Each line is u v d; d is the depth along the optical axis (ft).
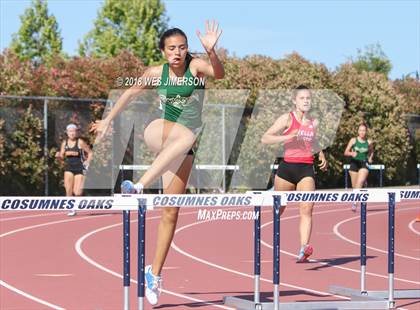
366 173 63.00
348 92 103.40
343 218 63.93
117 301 27.63
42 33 184.14
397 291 28.27
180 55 23.77
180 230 52.75
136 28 182.60
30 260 38.22
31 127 78.28
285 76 93.97
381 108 108.58
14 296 28.71
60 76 82.58
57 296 28.68
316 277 33.50
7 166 76.95
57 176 79.56
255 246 25.20
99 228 53.47
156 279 25.68
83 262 37.50
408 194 26.45
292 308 25.53
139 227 22.44
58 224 56.08
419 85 129.29
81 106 80.74
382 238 49.24
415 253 41.75
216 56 23.76
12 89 80.02
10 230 51.90
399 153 111.45
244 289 30.40
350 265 37.14
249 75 90.27
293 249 43.37
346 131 100.53
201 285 31.32
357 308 26.22
